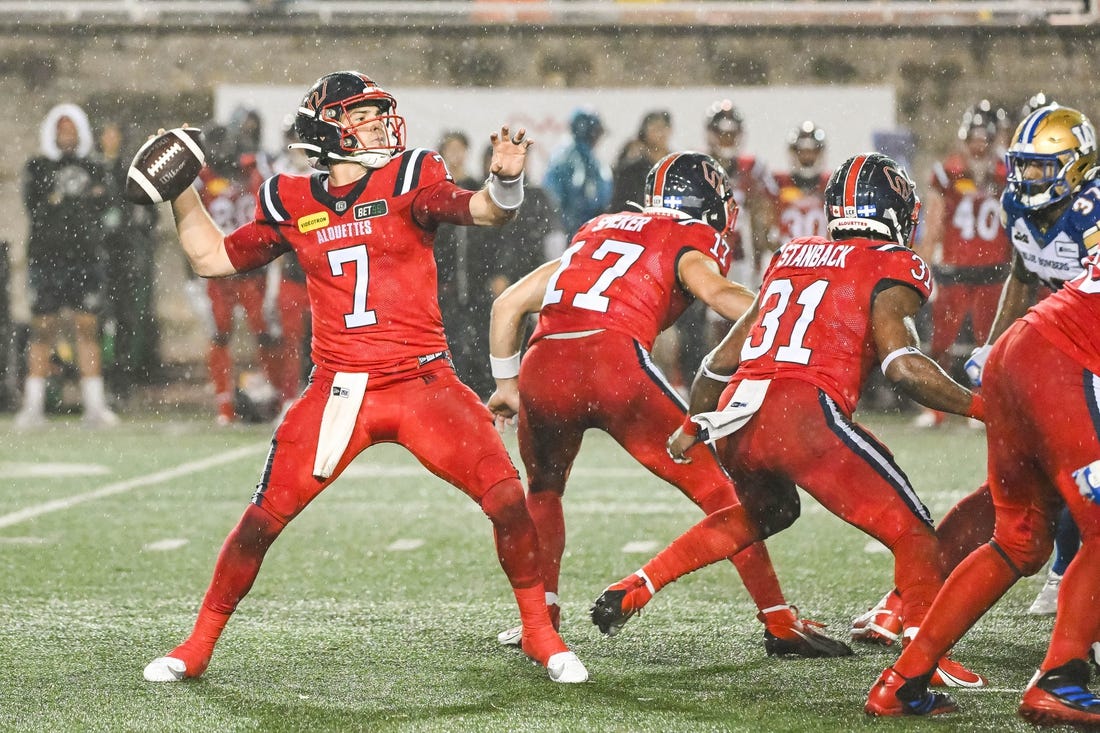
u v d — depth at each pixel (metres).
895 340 13.09
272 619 16.14
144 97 39.44
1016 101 39.00
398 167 13.23
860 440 13.04
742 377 13.51
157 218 38.66
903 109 38.97
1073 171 14.03
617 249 14.98
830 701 12.52
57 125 35.56
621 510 23.53
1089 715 11.30
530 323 33.03
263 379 36.19
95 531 21.73
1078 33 38.88
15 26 39.19
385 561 19.50
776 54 39.03
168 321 39.00
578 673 13.27
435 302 13.51
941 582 12.90
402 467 28.64
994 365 11.80
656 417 14.41
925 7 39.62
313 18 39.78
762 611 14.27
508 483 13.27
